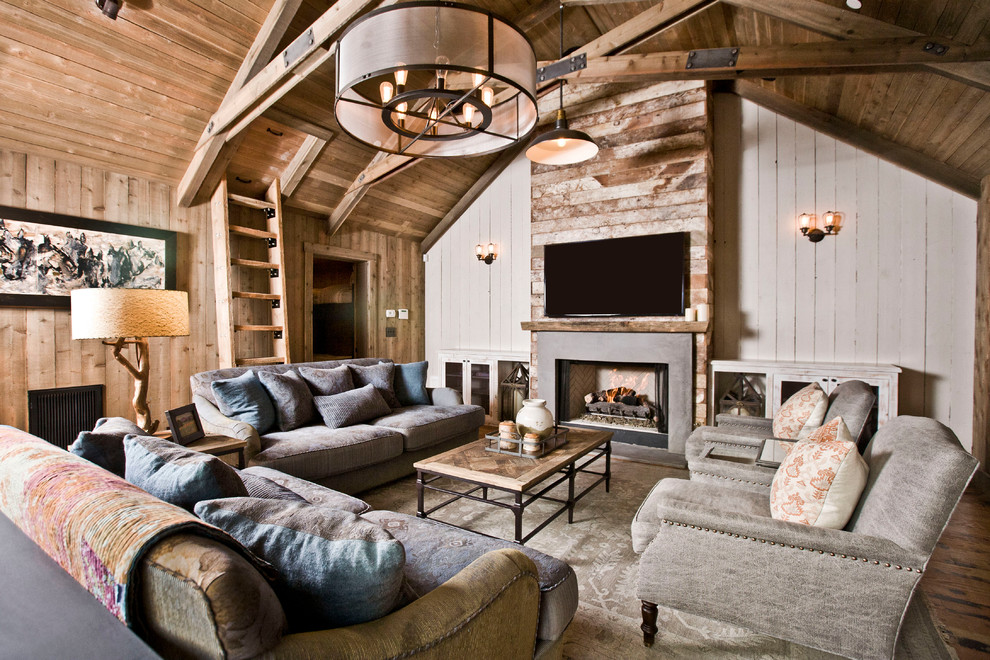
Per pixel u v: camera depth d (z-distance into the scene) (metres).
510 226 5.70
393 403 3.93
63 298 3.47
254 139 4.20
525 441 2.56
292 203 4.98
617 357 4.39
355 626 0.91
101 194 3.70
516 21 3.61
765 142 4.25
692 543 1.61
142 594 0.76
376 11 1.62
